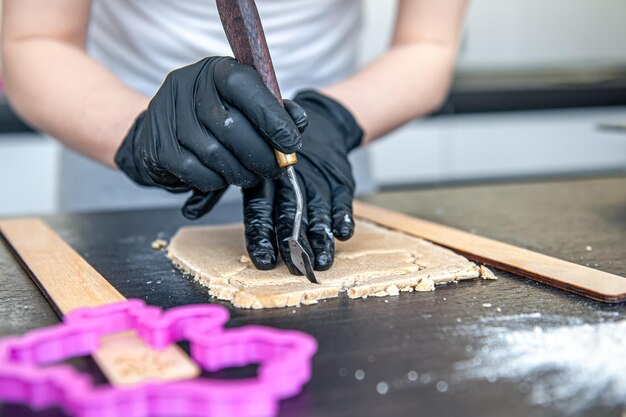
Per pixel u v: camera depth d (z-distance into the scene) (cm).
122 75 115
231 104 68
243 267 74
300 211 70
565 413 52
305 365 55
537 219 95
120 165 81
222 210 103
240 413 52
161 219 99
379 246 80
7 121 178
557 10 232
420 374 56
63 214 102
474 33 228
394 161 219
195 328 59
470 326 63
